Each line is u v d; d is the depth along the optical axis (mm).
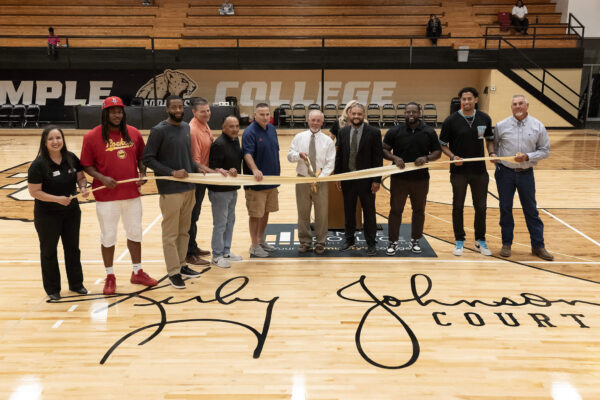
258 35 16922
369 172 4594
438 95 17062
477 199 4898
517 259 4922
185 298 4070
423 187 4785
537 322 3648
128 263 4871
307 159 4641
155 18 17078
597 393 2844
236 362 3154
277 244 5367
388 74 16922
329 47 15555
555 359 3176
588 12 16953
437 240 5500
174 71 16750
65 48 15523
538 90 15945
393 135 4750
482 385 2912
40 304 3979
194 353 3262
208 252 5059
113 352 3273
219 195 4570
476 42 16453
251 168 4551
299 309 3863
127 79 16734
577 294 4121
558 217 6480
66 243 4051
